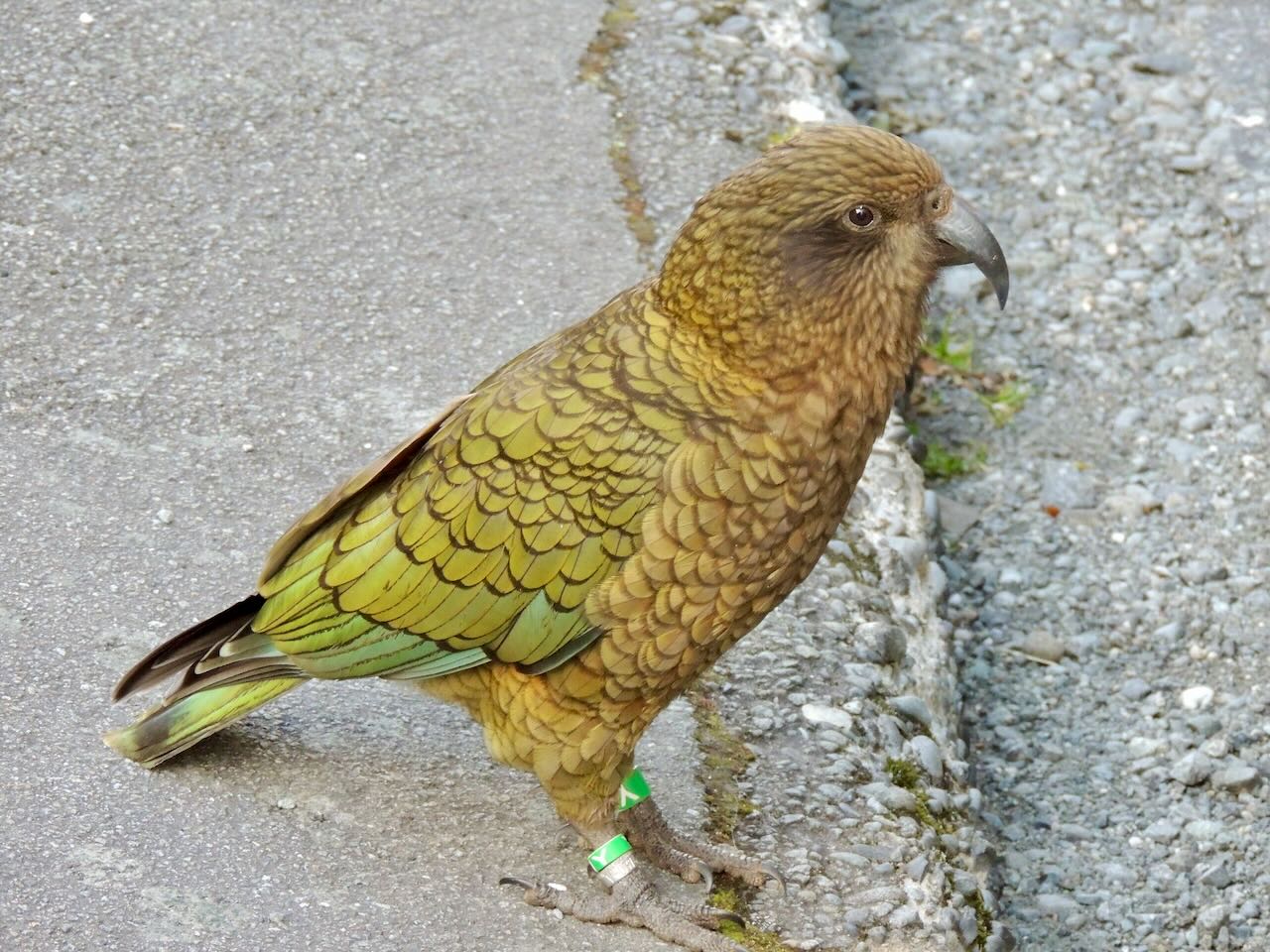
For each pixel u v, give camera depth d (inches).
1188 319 485.7
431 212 408.8
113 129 410.9
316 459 335.6
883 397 246.8
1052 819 359.6
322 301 376.8
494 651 250.4
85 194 390.9
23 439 325.1
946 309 488.4
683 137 447.2
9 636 282.2
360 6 469.4
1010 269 500.7
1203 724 379.6
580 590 242.7
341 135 425.7
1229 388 468.4
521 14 480.1
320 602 257.3
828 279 236.5
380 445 341.7
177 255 380.2
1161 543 426.3
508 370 259.1
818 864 271.4
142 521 312.7
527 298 388.8
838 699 307.1
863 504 359.6
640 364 244.2
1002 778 368.2
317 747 276.4
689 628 243.6
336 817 262.7
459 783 274.5
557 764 251.8
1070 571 418.9
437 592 250.5
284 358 359.6
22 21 436.5
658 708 251.9
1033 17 590.6
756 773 288.2
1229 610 409.4
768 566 245.4
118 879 241.9
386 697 289.6
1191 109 551.5
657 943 252.2
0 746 261.3
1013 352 479.2
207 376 350.3
